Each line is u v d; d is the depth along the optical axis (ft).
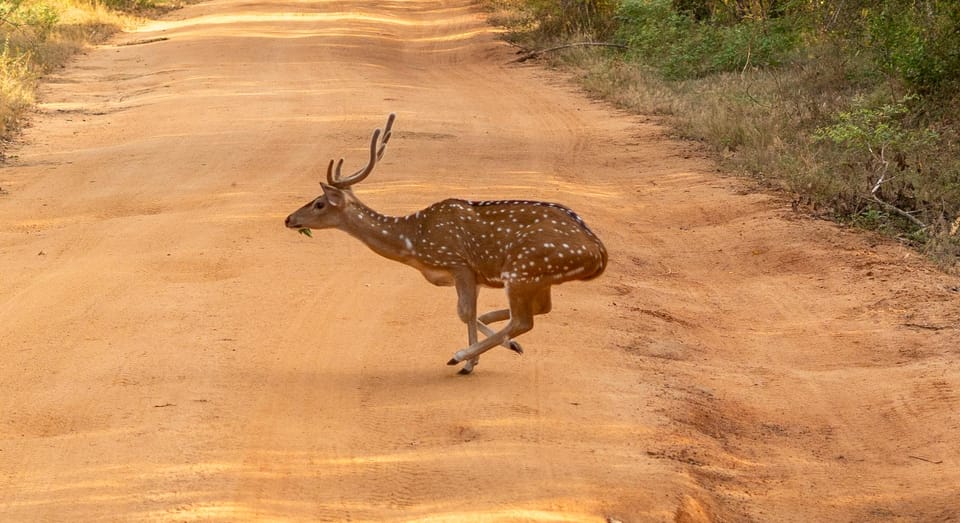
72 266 48.75
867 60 92.84
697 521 27.66
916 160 65.87
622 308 45.57
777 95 89.97
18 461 28.86
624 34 124.67
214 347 38.09
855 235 57.62
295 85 106.01
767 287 50.78
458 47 138.92
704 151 79.20
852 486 31.73
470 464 28.94
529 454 29.78
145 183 65.87
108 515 25.77
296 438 30.68
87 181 66.64
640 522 26.66
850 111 77.56
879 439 34.99
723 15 121.08
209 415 31.99
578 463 29.43
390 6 181.37
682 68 109.50
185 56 124.16
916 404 37.11
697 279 52.26
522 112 95.55
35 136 81.56
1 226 56.59
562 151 79.25
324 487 27.71
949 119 74.59
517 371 36.60
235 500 26.73
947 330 43.83
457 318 42.19
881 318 45.85
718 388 38.06
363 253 51.26
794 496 30.76
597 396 34.83
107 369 35.70
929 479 32.07
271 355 37.55
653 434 32.35
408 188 64.44
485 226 35.42
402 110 93.61
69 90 101.96
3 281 46.57
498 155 76.43
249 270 48.01
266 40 139.54
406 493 27.45
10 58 109.81
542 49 132.05
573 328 41.96
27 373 35.50
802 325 45.78
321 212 35.99
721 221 61.62
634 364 38.93
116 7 163.94
